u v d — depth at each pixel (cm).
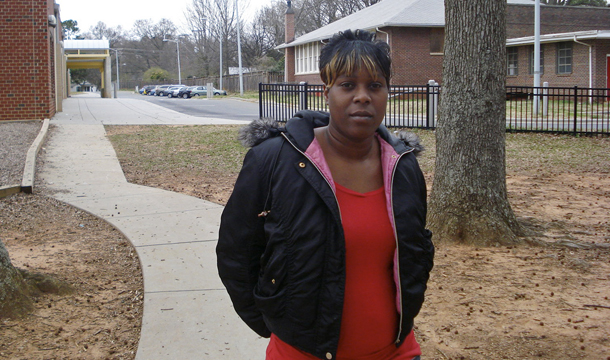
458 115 621
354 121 188
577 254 586
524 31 3369
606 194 883
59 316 424
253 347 384
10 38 1636
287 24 4706
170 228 665
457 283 501
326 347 190
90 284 494
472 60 610
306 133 196
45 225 685
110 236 645
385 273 197
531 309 443
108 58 4847
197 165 1132
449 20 623
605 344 384
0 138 1296
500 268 540
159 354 371
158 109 2611
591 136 1549
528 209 784
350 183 196
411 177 204
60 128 1559
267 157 195
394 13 3303
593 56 2702
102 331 406
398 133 222
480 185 621
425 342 389
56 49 2273
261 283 199
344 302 190
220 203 814
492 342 388
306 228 187
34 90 1670
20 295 424
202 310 438
